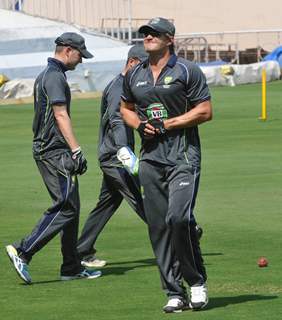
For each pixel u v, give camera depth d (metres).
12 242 23.45
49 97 19.16
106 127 20.84
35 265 21.02
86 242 20.86
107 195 21.02
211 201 28.69
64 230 19.42
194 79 16.39
